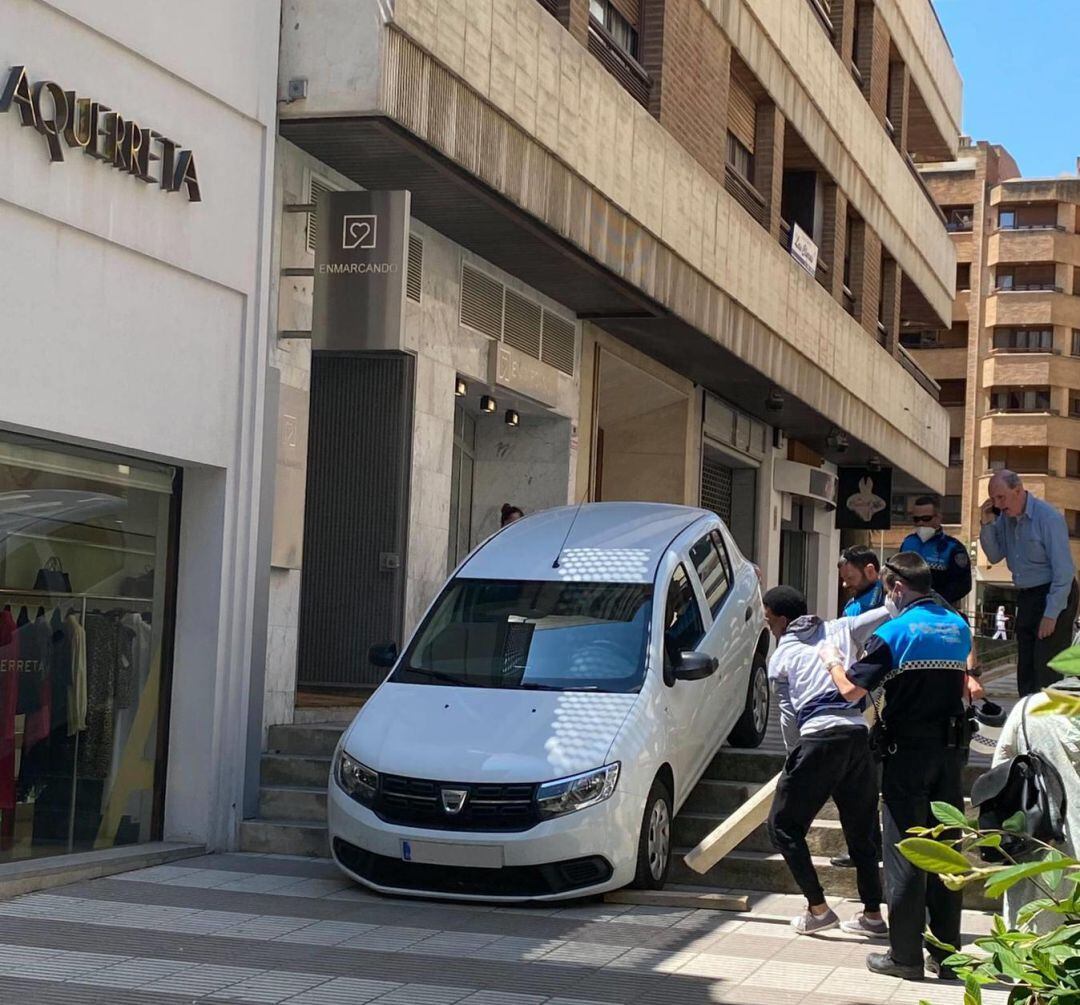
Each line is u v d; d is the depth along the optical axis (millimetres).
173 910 8789
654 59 17734
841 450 26125
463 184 12961
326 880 9914
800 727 8656
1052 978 2785
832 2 26188
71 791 10172
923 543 11555
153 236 10328
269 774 11664
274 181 11906
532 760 9250
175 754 11070
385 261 11734
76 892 9258
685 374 21375
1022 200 70438
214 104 10961
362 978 7289
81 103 9508
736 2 20297
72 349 9602
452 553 17266
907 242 30906
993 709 7660
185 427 10734
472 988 7156
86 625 10266
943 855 2824
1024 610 11289
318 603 14320
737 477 26000
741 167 21812
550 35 13961
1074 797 4992
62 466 9930
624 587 10695
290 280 12141
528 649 10305
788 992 7234
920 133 34562
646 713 9719
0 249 8992
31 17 9180
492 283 15789
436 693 10078
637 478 21891
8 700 9578
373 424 14266
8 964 7344
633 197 15938
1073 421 70250
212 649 11078
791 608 9062
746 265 19688
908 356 31656
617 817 9203
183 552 11195
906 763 7570
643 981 7395
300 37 11555
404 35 11555
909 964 7578
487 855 9062
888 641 7582
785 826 8656
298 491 12391
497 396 16406
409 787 9273
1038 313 70000
